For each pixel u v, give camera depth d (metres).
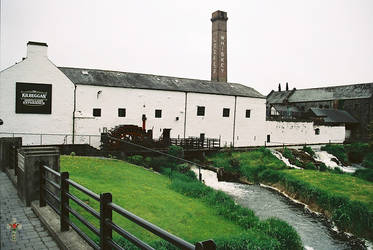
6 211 6.04
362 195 17.39
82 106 23.92
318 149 37.41
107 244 3.34
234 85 37.28
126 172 16.33
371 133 40.69
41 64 22.11
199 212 11.79
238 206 13.40
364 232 13.62
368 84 50.00
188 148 27.17
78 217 4.15
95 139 24.61
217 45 46.75
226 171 24.75
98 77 26.48
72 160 16.86
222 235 9.54
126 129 23.17
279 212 16.16
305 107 56.47
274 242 9.68
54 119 22.77
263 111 35.69
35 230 5.11
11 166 10.20
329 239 12.95
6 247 4.43
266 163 27.61
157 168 21.20
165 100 28.30
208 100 31.19
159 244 7.30
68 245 4.16
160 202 11.83
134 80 28.36
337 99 51.69
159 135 28.11
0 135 20.78
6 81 20.91
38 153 6.52
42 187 5.93
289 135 39.00
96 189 11.44
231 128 33.06
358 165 33.78
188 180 18.34
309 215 15.91
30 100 21.75
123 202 10.70
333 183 20.41
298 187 19.56
